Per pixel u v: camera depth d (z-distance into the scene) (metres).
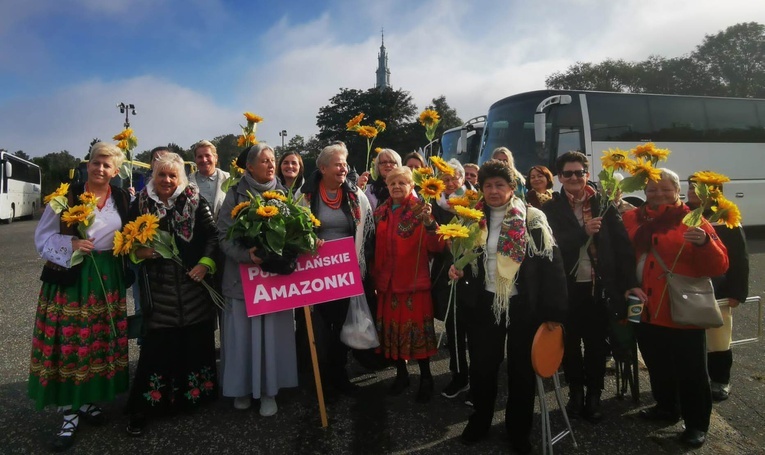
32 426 3.30
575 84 46.47
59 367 3.06
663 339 3.21
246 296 3.29
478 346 3.01
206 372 3.51
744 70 41.09
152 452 2.99
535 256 2.87
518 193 3.46
